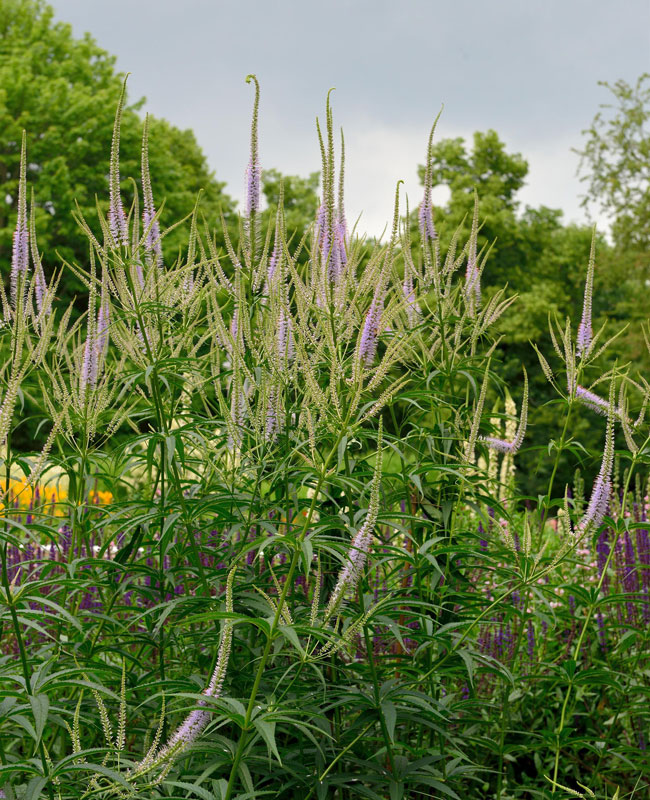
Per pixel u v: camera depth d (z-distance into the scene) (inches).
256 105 168.2
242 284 171.3
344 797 161.3
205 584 152.8
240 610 154.6
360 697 138.5
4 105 1200.8
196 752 132.4
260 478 156.2
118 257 155.9
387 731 138.3
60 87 1221.1
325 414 128.4
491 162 1608.0
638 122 1332.4
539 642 219.6
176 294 166.2
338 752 153.2
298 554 114.8
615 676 179.5
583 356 178.9
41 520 168.7
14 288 143.6
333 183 137.9
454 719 162.9
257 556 163.3
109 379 175.9
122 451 158.9
